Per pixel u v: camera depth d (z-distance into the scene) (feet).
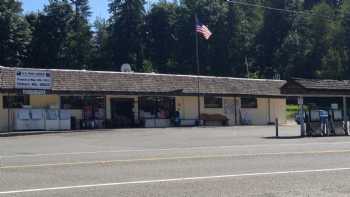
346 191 37.27
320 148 73.67
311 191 37.27
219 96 187.52
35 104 157.69
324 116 113.09
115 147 87.40
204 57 340.39
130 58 341.82
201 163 54.90
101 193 37.06
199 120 184.34
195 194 36.35
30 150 82.64
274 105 203.62
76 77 164.04
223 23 345.31
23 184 41.52
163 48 355.15
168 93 175.83
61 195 36.42
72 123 161.38
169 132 134.10
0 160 62.69
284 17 355.77
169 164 54.29
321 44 331.77
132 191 37.73
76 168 51.88
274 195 35.83
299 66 331.36
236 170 48.83
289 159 57.98
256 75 344.49
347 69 318.86
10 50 289.74
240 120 194.49
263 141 95.40
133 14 344.28
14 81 150.61
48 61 311.68
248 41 355.15
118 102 171.83
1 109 150.92
